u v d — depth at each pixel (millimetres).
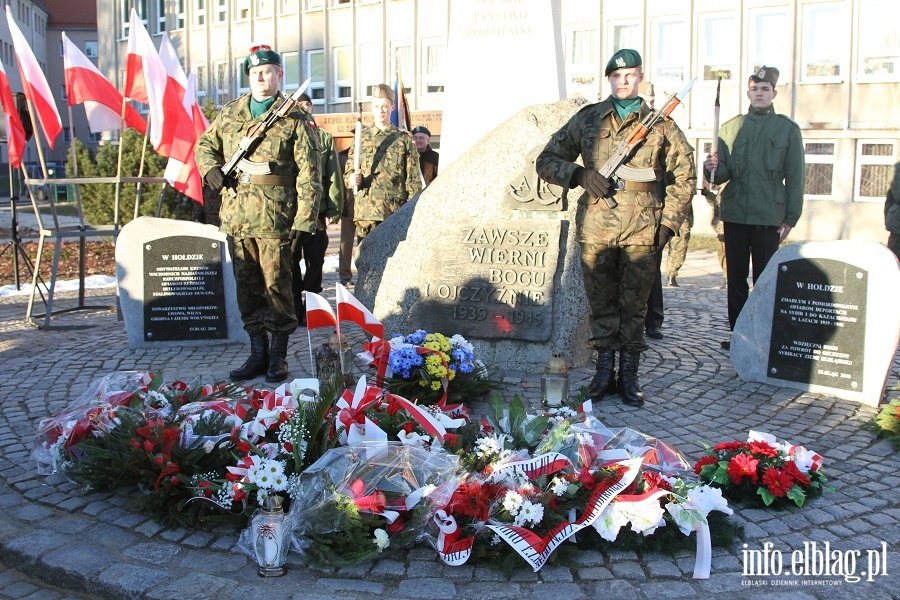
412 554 3807
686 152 5707
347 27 31500
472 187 6816
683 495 3891
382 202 9469
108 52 40250
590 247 5832
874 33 22688
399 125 11570
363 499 3768
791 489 4227
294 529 3783
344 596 3461
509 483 3861
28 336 8344
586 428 4348
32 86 8641
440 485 3838
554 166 5730
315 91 32969
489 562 3703
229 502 3947
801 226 24266
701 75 25141
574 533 3789
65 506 4293
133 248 7590
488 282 6684
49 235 8781
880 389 5938
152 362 7164
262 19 34000
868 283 5980
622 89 5691
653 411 5793
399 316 6965
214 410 4672
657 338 7930
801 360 6277
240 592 3488
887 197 9422
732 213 7582
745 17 24266
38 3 57500
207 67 36469
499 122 7871
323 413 4156
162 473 4062
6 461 4918
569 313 6605
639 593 3486
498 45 7863
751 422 5594
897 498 4387
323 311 5359
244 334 7750
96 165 17016
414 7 29625
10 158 9586
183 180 9547
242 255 6395
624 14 26062
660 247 5816
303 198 6184
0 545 3965
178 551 3848
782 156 7469
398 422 4457
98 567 3703
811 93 23734
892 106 22688
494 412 4543
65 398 6168
